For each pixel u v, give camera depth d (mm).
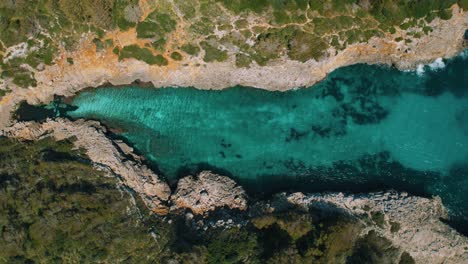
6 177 67375
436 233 64125
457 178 69750
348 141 71750
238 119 73062
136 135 73250
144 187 68562
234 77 73000
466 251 63531
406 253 64000
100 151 69062
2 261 61656
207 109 73500
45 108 74562
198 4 70250
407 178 69938
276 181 70688
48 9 72000
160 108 73938
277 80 72812
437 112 72562
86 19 71750
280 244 62031
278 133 72438
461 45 73062
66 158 68125
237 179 71000
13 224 63156
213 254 61969
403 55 72688
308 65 71688
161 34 71625
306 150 71688
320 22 70438
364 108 72812
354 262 61312
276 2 69438
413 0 69875
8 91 73500
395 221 64500
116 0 71062
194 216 67062
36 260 61844
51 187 65375
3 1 71625
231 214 67000
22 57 72688
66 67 73375
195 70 72938
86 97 74688
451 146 71312
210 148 72375
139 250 63250
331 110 72750
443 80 73312
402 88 73250
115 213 65000
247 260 61500
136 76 73750
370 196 66688
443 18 70750
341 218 63156
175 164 72000
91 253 61906
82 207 64062
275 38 70375
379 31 71250
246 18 70125
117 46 72562
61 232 62750
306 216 63594
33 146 70062
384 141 71562
